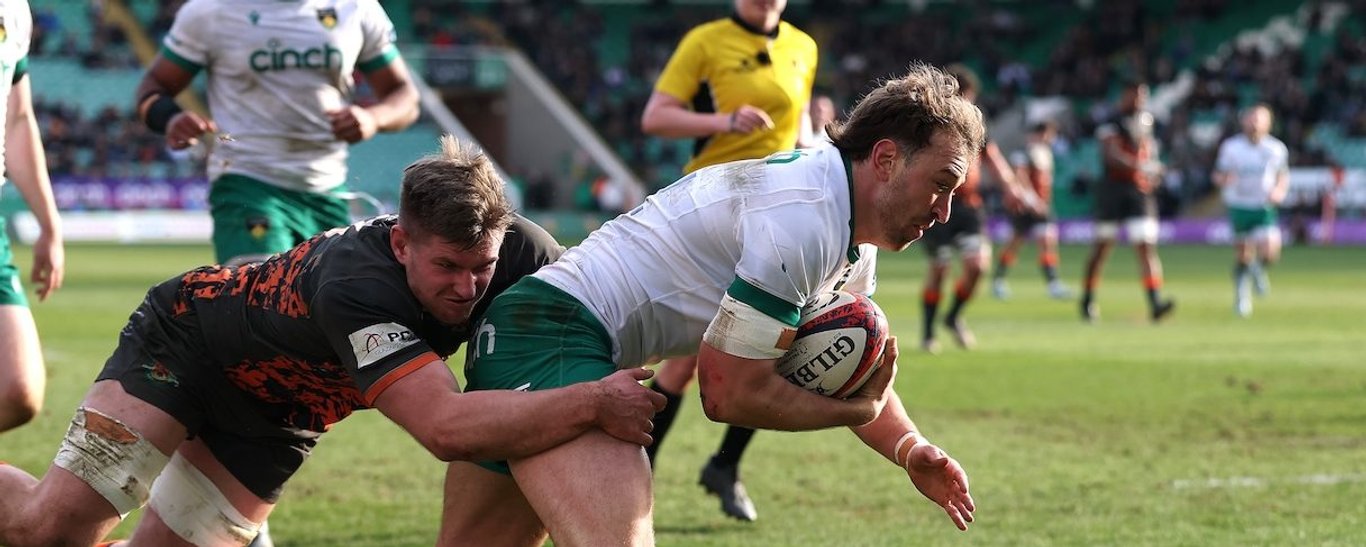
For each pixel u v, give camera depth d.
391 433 27.09
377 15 22.41
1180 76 137.62
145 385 14.48
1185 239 121.56
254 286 14.00
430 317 13.55
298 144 21.48
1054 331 49.16
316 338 13.48
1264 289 65.88
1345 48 132.00
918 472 14.33
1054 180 128.25
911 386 34.47
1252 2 141.88
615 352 13.55
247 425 14.77
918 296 65.00
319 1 21.50
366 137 21.45
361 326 12.88
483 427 12.37
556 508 12.22
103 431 14.41
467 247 12.57
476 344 13.45
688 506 21.33
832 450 25.83
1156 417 29.64
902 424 14.53
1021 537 19.12
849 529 19.75
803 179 12.80
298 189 21.66
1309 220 117.56
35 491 14.68
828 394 13.44
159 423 14.48
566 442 12.41
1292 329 49.88
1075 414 30.11
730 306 12.65
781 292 12.57
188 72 21.48
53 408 28.92
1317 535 19.11
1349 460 24.83
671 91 22.84
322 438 26.47
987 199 123.19
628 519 12.12
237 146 21.30
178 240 107.56
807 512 20.86
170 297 14.50
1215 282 75.00
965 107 12.64
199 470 15.04
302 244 14.16
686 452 25.75
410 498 21.56
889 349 13.31
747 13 22.78
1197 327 50.59
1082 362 39.59
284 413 14.76
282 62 21.20
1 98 17.25
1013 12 150.88
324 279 13.19
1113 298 64.69
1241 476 23.38
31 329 16.73
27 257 75.25
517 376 13.03
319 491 22.02
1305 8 140.12
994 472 23.72
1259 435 27.47
